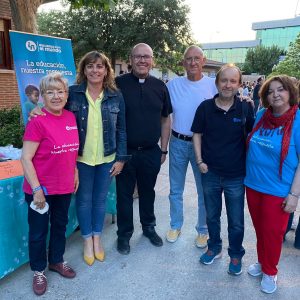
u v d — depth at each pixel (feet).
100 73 7.68
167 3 61.67
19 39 9.58
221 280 8.32
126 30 61.46
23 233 8.14
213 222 8.70
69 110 7.70
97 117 7.94
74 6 15.87
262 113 7.57
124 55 66.03
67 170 7.25
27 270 8.48
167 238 10.18
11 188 7.61
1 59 27.50
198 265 8.95
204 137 8.23
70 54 11.22
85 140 7.93
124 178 9.24
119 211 9.48
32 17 15.87
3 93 27.68
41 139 6.81
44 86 6.86
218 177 8.16
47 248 8.85
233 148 7.89
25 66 9.70
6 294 7.52
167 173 17.37
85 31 63.21
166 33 61.82
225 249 9.85
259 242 8.32
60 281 8.04
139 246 9.85
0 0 25.98
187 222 11.60
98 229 9.00
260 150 7.39
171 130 9.95
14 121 20.89
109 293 7.68
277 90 6.93
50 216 7.83
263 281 8.00
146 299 7.51
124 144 8.58
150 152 9.24
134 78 8.77
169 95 9.45
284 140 6.98
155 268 8.75
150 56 8.53
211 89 9.31
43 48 10.28
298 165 7.08
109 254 9.35
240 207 8.24
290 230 11.10
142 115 8.77
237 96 8.01
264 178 7.43
